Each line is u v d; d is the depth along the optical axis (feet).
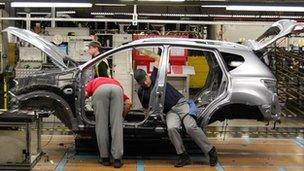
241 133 29.17
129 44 20.84
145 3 29.99
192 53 41.11
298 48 38.96
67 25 43.86
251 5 29.63
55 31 38.45
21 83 20.72
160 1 30.25
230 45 21.49
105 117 19.77
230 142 26.35
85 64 20.58
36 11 47.37
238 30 51.31
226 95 20.56
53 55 21.02
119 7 51.90
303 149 24.40
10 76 32.86
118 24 45.91
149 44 20.83
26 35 21.13
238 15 47.93
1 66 33.24
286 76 35.37
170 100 20.33
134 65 31.27
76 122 20.56
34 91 20.42
